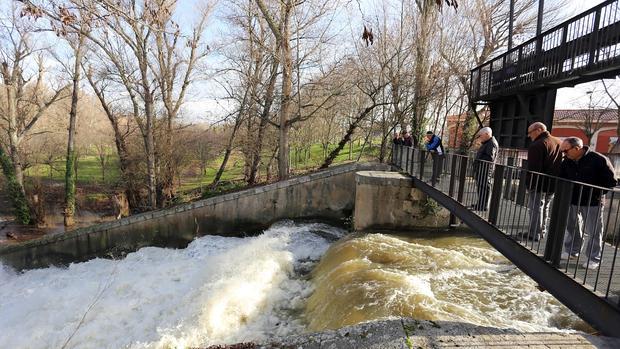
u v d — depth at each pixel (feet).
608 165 12.98
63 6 20.08
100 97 69.31
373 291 19.54
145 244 41.52
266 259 30.48
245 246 35.32
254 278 26.99
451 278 22.24
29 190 67.67
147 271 33.60
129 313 24.89
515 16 59.72
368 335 9.84
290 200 44.01
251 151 69.46
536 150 15.84
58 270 38.55
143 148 68.74
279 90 58.13
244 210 43.37
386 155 70.49
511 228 16.66
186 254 38.96
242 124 74.95
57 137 93.45
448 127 93.71
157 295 27.14
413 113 57.82
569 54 24.94
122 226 40.81
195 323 21.63
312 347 9.60
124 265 36.83
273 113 61.87
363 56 57.67
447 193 25.73
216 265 30.58
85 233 40.06
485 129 21.25
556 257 13.02
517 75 31.71
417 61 54.44
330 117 84.89
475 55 60.18
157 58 61.46
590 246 11.87
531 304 18.58
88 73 67.21
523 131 32.83
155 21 23.45
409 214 36.24
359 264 24.52
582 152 13.52
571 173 14.06
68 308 26.86
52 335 23.25
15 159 62.54
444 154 27.17
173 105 73.41
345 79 54.34
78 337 22.54
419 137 56.03
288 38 49.21
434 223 36.14
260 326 21.57
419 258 25.58
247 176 79.56
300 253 34.96
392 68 56.34
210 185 74.84
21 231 59.36
